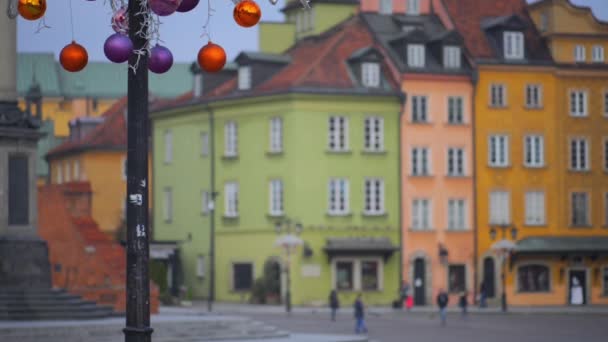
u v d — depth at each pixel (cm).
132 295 1323
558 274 7900
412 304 7156
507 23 7906
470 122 7788
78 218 5453
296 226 7150
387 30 7962
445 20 8088
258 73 7706
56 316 4200
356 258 7481
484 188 7819
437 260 7681
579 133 8062
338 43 7788
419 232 7644
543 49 8038
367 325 5572
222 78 8281
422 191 7669
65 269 5197
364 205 7550
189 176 8306
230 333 4244
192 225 8275
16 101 4247
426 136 7688
